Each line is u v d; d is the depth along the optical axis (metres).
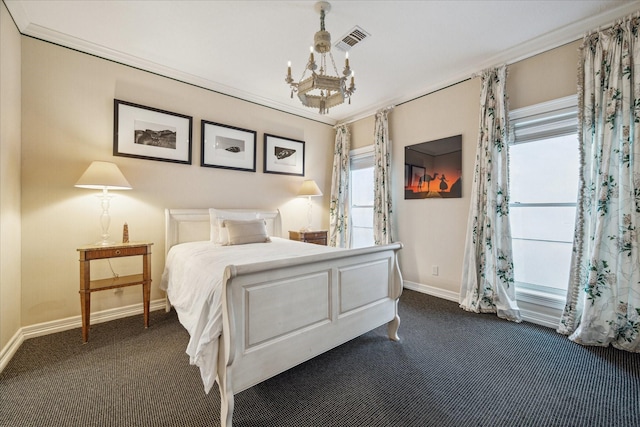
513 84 2.74
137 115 2.82
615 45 2.11
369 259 2.05
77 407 1.47
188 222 3.06
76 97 2.51
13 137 2.09
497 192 2.74
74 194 2.50
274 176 3.95
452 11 2.14
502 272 2.69
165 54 2.74
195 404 1.50
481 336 2.31
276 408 1.48
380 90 3.54
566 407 1.48
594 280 2.11
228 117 3.50
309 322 1.65
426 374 1.78
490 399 1.54
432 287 3.43
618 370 1.80
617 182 2.08
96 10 2.11
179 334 2.35
